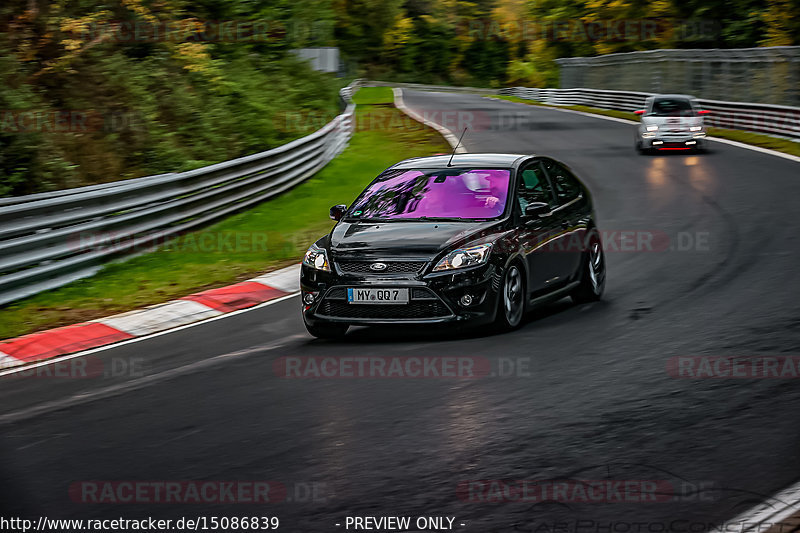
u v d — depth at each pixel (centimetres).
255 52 5591
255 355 1182
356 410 897
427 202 1299
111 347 1311
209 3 5153
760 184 2705
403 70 15350
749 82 5025
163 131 3256
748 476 673
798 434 758
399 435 811
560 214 1362
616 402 873
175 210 2227
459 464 729
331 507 653
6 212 1597
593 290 1409
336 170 3544
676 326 1193
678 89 6106
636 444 754
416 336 1242
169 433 859
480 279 1177
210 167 2384
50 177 2506
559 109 7200
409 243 1200
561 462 721
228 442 819
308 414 893
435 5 15675
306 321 1241
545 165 1413
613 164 3478
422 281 1168
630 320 1248
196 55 3894
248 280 1784
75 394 1048
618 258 1772
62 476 754
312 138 3328
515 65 13750
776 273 1514
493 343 1159
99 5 3459
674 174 3081
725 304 1310
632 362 1022
